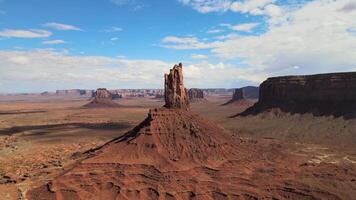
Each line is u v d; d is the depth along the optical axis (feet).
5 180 279.49
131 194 247.50
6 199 241.14
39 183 266.36
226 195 246.47
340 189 253.85
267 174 282.97
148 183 259.19
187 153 299.17
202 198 244.01
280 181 267.80
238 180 269.23
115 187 254.06
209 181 264.72
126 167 275.39
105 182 259.60
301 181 265.95
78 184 256.52
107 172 270.67
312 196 242.17
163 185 255.09
